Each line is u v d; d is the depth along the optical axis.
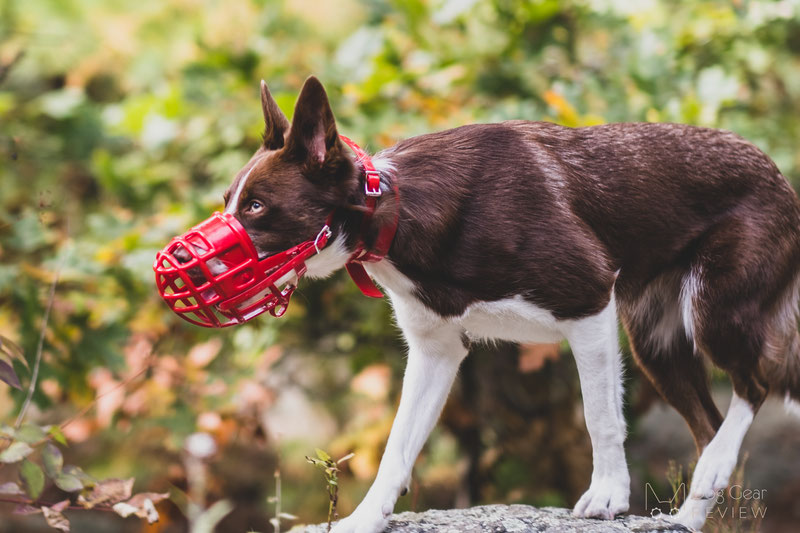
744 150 3.82
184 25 7.82
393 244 3.35
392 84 5.82
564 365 6.16
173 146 6.62
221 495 7.36
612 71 5.93
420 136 3.59
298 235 3.18
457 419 6.16
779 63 6.49
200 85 6.13
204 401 5.77
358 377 5.86
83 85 8.26
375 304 5.85
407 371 3.69
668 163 3.72
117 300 5.72
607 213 3.60
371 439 6.12
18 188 6.77
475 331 3.56
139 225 5.78
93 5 7.90
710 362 3.92
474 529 3.45
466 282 3.38
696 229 3.76
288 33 7.23
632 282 3.80
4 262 5.56
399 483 3.53
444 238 3.35
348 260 3.41
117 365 5.55
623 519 3.54
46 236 5.47
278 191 3.16
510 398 6.26
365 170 3.28
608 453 3.55
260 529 7.43
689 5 6.30
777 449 7.76
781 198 3.83
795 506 7.14
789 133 6.20
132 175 6.46
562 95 5.46
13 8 7.70
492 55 6.09
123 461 7.48
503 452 6.33
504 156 3.47
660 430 7.70
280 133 3.36
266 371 6.19
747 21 5.93
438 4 6.22
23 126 6.98
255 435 6.06
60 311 5.50
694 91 5.62
